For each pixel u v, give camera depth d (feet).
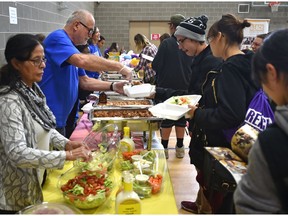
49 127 4.94
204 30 6.80
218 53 5.42
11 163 4.23
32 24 10.09
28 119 4.39
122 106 8.80
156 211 4.17
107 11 30.71
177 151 12.41
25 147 3.99
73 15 7.46
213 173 4.46
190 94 7.14
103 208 4.20
